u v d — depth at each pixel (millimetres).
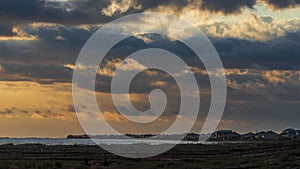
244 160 77562
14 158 94562
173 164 77062
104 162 80188
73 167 74000
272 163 71000
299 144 112000
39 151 124625
